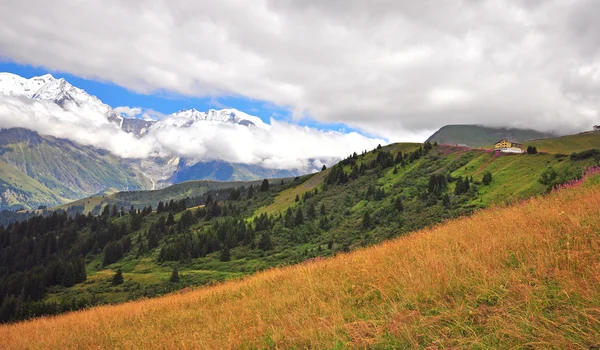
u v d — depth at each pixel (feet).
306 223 407.64
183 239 448.24
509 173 299.79
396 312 20.68
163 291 277.23
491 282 20.83
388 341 18.43
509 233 29.48
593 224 25.54
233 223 493.77
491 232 32.35
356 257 42.73
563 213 29.99
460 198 280.10
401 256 34.24
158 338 33.71
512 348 14.85
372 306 24.57
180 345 29.09
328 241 314.55
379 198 390.83
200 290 68.85
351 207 414.00
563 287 18.19
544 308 17.30
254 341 25.04
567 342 14.17
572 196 39.86
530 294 18.11
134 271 415.03
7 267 559.38
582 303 16.20
